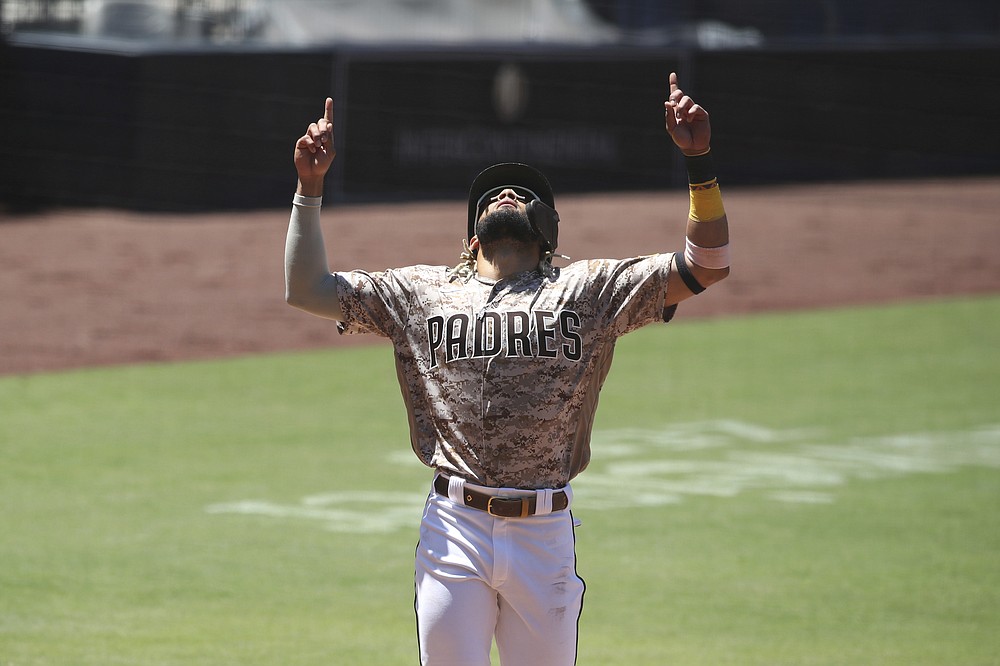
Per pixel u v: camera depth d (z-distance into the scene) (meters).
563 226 79.69
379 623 23.41
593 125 100.81
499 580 13.99
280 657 21.38
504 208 14.47
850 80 108.62
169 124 84.19
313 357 49.16
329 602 24.55
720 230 14.15
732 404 43.50
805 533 29.98
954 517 31.56
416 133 93.81
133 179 83.62
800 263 71.19
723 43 108.94
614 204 91.25
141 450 35.78
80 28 90.12
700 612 24.44
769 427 40.62
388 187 92.94
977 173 112.00
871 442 39.09
